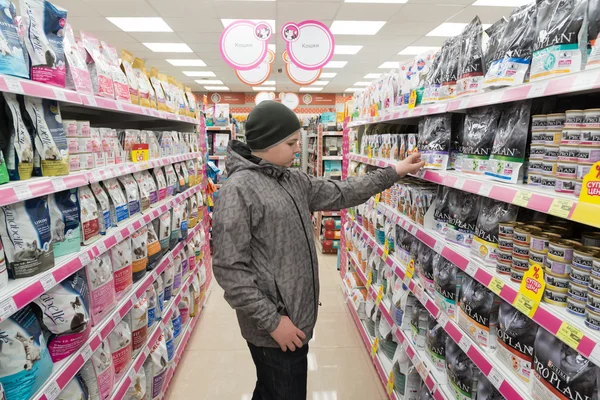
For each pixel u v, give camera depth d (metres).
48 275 1.21
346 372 2.62
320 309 3.65
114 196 1.83
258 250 1.45
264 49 4.73
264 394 1.56
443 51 1.67
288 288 1.45
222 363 2.74
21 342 1.10
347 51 9.56
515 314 1.16
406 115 1.95
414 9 6.52
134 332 1.91
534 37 1.08
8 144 1.18
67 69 1.45
